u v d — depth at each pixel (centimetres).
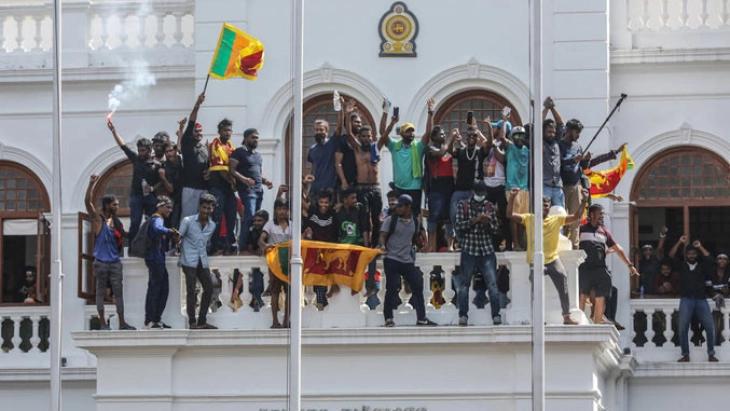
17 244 8894
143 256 7431
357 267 7400
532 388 7119
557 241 7288
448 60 8556
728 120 8594
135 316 7575
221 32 8075
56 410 7325
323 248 7388
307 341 7400
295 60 7275
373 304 7525
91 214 7750
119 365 7494
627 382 8356
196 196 7644
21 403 8581
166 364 7475
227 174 7638
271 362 7469
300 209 7194
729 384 8300
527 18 8531
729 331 8344
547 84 8494
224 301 7544
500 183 7531
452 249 7588
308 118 8644
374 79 8575
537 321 7075
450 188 7600
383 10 8588
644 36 8656
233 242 7656
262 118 8581
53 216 7400
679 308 8281
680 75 8619
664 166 8650
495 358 7375
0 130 8900
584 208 7481
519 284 7375
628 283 8450
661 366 8294
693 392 8331
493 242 7519
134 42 8919
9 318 8669
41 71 8862
